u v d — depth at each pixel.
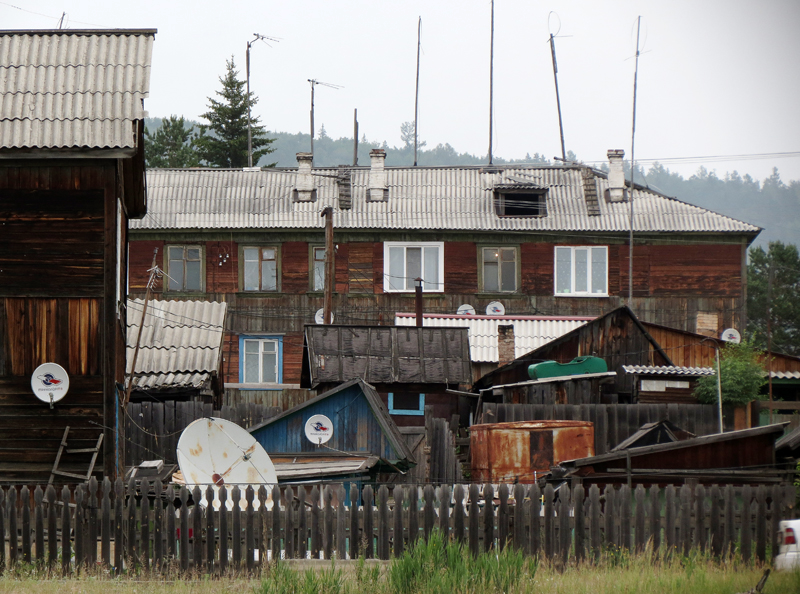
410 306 107.12
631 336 77.81
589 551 38.88
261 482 46.50
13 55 47.81
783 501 39.47
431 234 107.75
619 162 111.94
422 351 71.88
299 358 106.12
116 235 46.16
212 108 190.88
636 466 45.06
